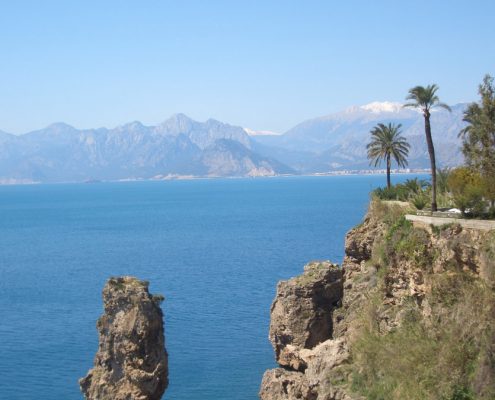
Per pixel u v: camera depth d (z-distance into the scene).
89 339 84.31
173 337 84.00
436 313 51.19
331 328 67.44
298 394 56.72
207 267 137.00
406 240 56.41
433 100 63.38
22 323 92.56
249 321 90.75
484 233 50.44
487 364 45.09
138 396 55.22
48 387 68.81
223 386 68.62
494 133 65.06
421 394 46.50
